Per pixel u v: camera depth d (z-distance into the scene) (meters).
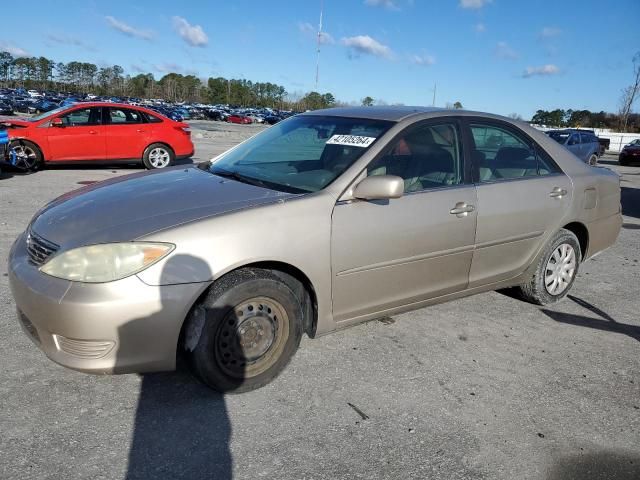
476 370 3.43
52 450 2.48
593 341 3.96
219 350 2.85
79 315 2.55
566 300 4.78
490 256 3.95
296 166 3.56
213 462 2.47
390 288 3.46
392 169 3.45
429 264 3.59
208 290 2.79
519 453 2.66
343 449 2.60
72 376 3.08
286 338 3.06
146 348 2.66
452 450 2.64
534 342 3.88
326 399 3.00
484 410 3.00
